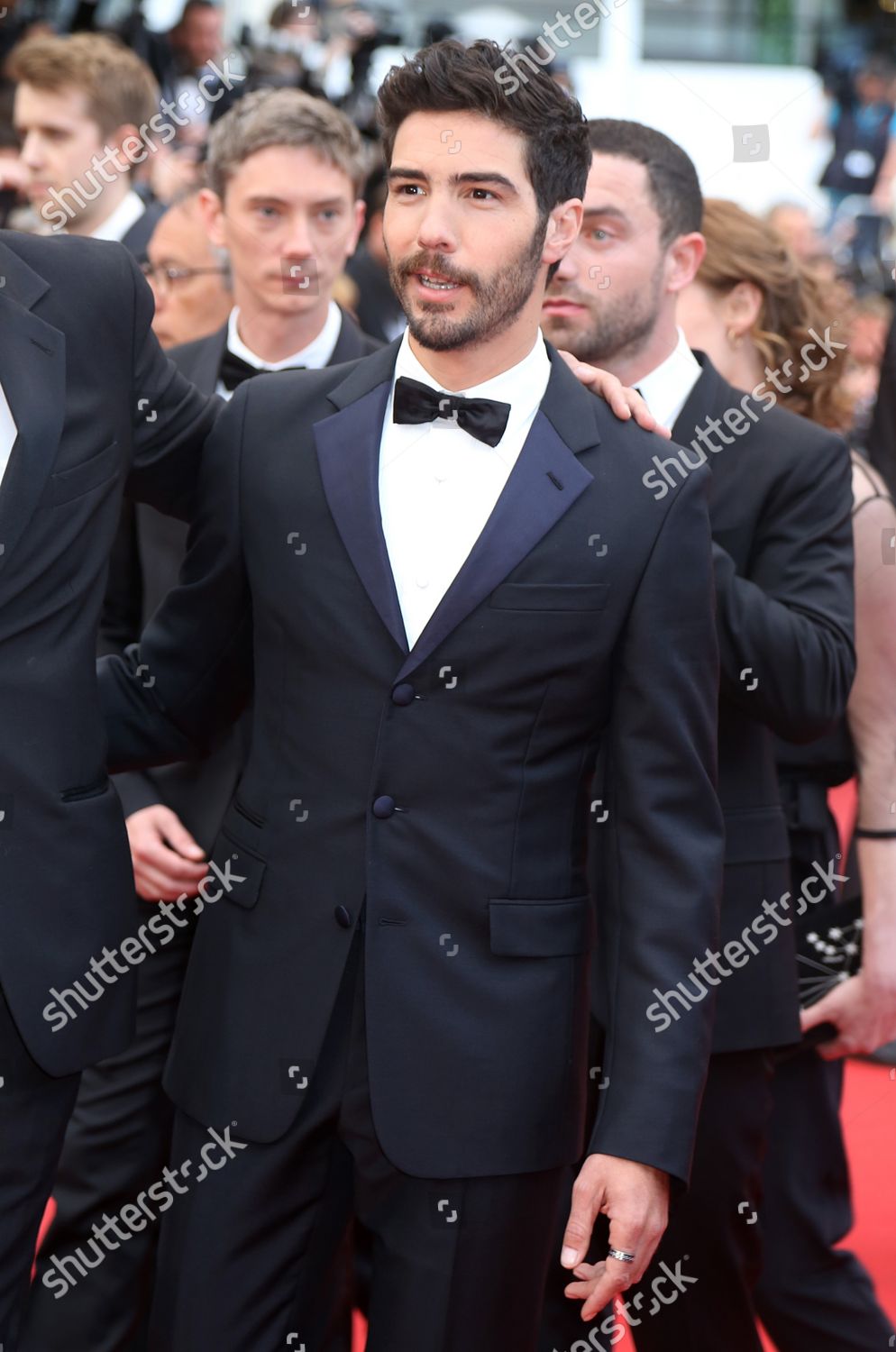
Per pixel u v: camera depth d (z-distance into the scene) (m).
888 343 6.04
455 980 2.33
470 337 2.32
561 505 2.35
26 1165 2.39
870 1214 4.08
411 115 2.31
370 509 2.37
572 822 2.42
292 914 2.38
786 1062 3.18
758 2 10.92
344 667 2.36
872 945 3.14
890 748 3.17
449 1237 2.31
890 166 10.12
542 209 2.33
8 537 2.26
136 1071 3.29
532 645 2.32
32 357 2.33
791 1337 3.18
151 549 3.29
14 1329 2.42
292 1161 2.38
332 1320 2.59
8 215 5.32
